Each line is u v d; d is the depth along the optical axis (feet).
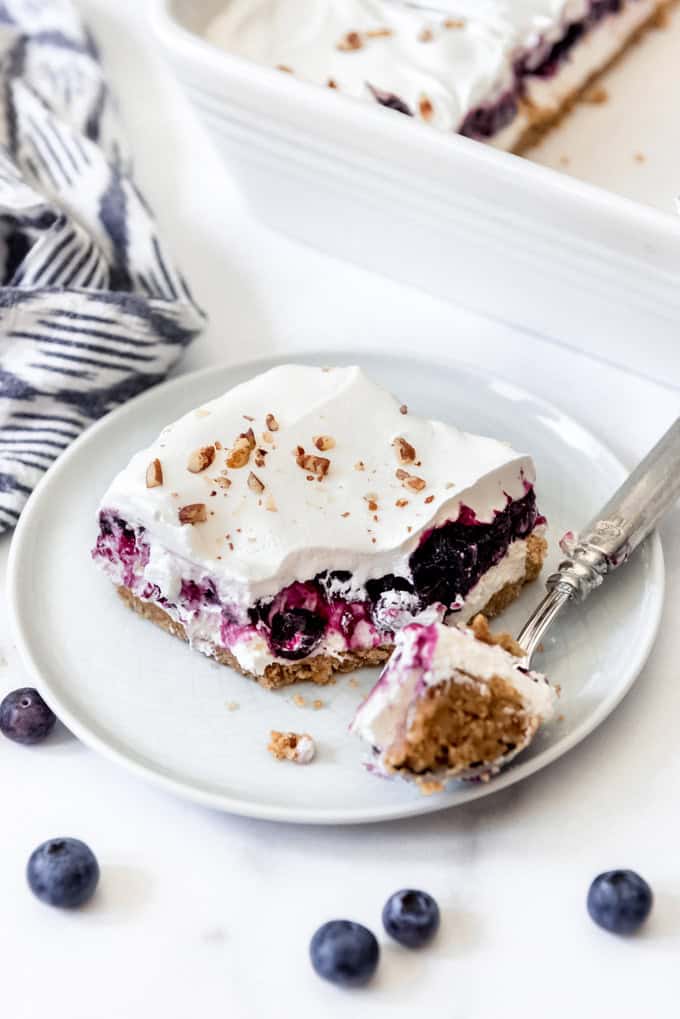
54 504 2.04
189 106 2.43
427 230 2.23
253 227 2.45
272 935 1.67
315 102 2.12
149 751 1.79
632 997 1.63
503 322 2.31
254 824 1.76
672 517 2.01
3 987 1.64
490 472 1.88
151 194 2.49
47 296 2.12
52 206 2.22
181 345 2.19
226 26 2.42
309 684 1.87
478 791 1.71
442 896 1.70
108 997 1.63
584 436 2.08
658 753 1.81
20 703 1.82
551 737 1.76
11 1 2.60
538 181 2.03
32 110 2.43
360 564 1.85
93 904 1.70
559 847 1.73
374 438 1.93
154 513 1.83
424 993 1.63
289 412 1.94
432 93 2.33
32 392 2.11
